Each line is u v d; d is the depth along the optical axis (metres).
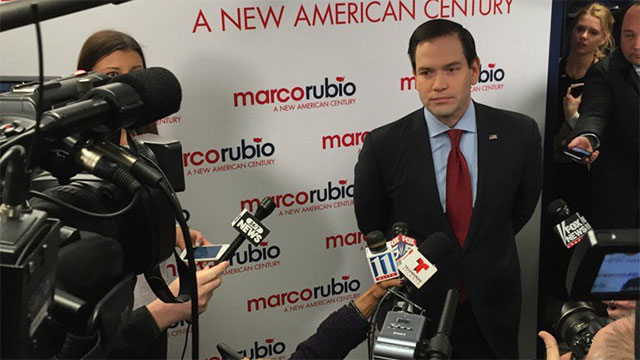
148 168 1.09
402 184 2.70
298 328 2.98
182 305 1.88
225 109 2.61
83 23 2.35
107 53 2.26
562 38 2.93
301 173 2.79
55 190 1.13
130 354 1.79
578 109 3.00
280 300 2.92
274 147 2.72
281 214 2.81
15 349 0.77
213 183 2.68
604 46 2.90
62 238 0.99
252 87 2.62
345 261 2.97
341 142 2.80
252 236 2.04
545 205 3.14
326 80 2.71
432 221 2.68
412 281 1.60
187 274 1.34
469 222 2.71
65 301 0.92
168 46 2.48
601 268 0.71
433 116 2.67
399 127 2.70
